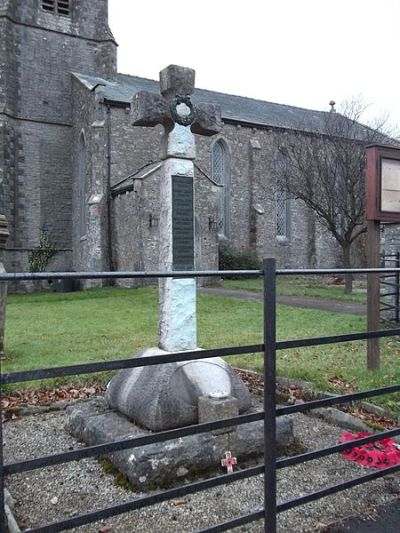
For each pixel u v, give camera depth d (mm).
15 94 25141
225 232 27734
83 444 4453
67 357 7777
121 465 3791
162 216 4582
